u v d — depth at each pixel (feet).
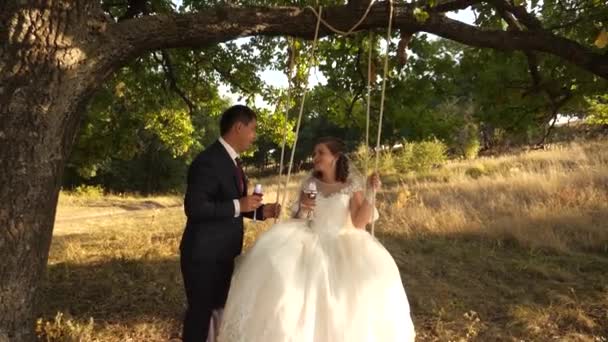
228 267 12.41
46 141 11.46
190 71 29.76
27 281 11.53
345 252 12.21
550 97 21.85
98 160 31.63
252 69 30.45
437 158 77.46
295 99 25.27
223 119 12.50
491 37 15.12
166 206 70.54
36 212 11.48
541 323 18.21
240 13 13.33
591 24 19.21
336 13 14.02
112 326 17.65
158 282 22.43
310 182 13.64
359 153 55.88
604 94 22.17
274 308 10.93
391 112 23.17
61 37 11.49
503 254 27.30
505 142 99.86
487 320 18.80
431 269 24.91
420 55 22.56
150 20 12.63
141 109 31.86
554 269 24.34
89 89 12.06
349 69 23.20
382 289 11.82
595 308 19.38
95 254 28.84
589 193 37.76
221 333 11.32
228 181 12.07
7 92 11.21
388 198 47.91
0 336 11.23
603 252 27.17
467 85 24.27
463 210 36.65
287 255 11.73
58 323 16.26
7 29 11.24
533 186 42.78
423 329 18.03
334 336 11.02
